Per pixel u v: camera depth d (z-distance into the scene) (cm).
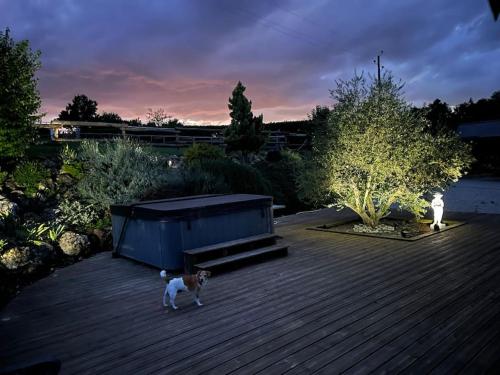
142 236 730
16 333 435
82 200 1079
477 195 1705
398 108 980
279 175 1722
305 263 698
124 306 513
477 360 337
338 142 998
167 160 1430
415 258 705
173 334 417
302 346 376
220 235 741
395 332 400
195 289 500
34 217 955
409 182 941
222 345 386
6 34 1087
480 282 557
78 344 401
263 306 492
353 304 487
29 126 1138
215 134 2542
